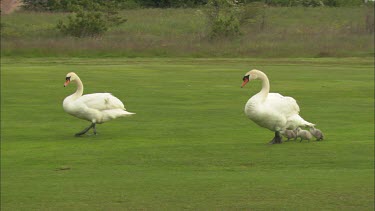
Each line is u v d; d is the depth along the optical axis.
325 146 15.23
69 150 15.22
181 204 10.60
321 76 32.94
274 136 16.92
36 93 26.31
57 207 10.52
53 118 20.31
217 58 44.84
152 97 25.12
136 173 12.80
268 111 15.21
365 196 10.98
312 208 10.34
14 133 17.80
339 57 45.28
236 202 10.68
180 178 12.31
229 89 27.70
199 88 27.95
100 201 10.82
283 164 13.47
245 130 18.03
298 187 11.55
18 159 14.27
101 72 34.66
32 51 46.22
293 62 41.34
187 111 21.61
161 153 14.67
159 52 46.69
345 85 29.08
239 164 13.52
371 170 12.90
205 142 16.08
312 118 20.22
